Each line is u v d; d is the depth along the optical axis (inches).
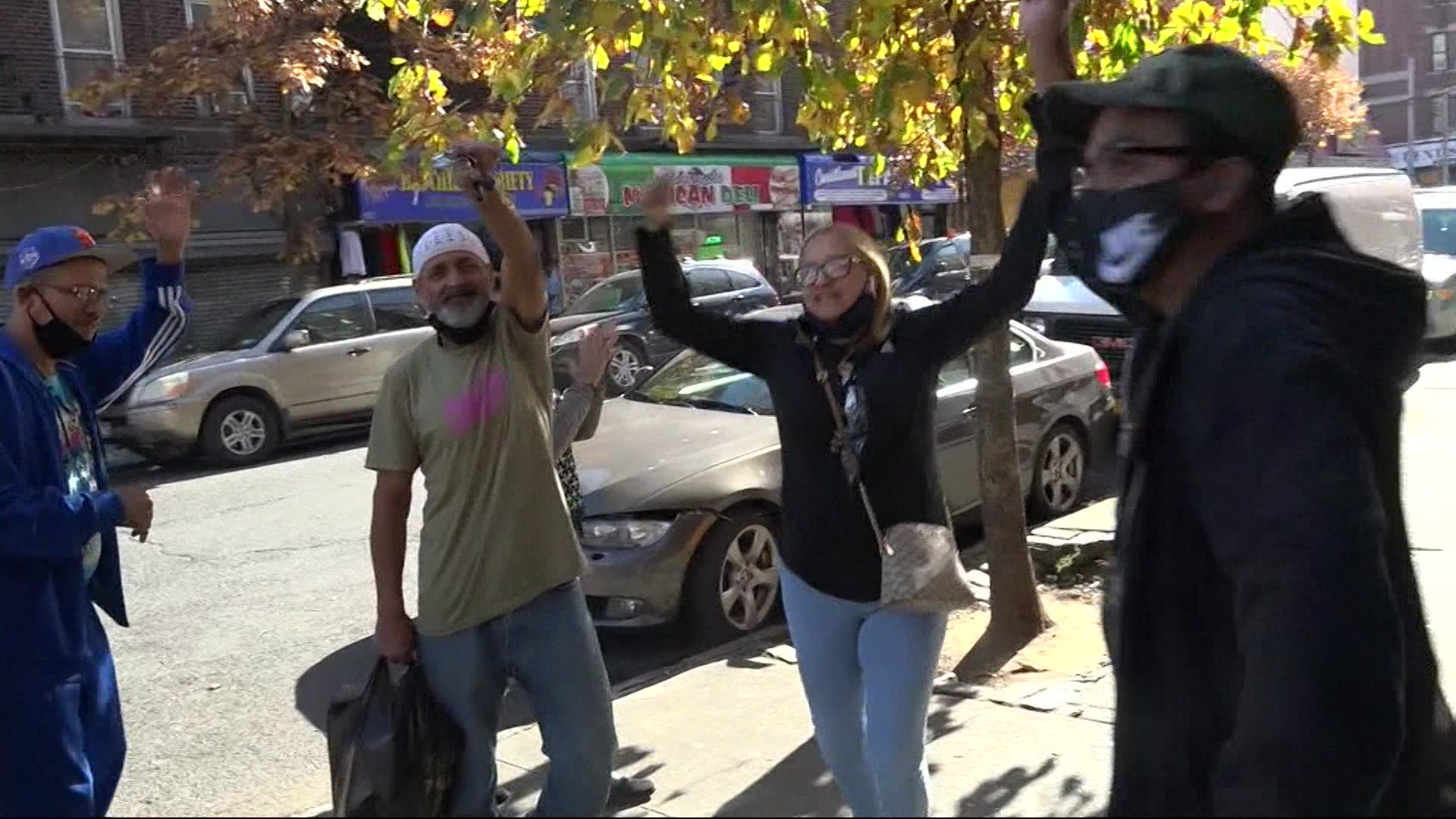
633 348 585.9
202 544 329.7
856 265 118.6
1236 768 58.5
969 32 199.9
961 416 287.1
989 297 118.0
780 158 946.1
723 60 208.1
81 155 653.9
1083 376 327.0
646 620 226.7
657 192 127.4
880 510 118.0
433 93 213.0
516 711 203.6
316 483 416.8
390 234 748.6
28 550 115.6
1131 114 68.6
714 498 230.5
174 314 147.8
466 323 126.6
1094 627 218.4
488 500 127.0
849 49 205.6
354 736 125.3
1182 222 67.2
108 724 127.3
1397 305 64.0
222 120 673.6
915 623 118.3
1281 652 55.1
